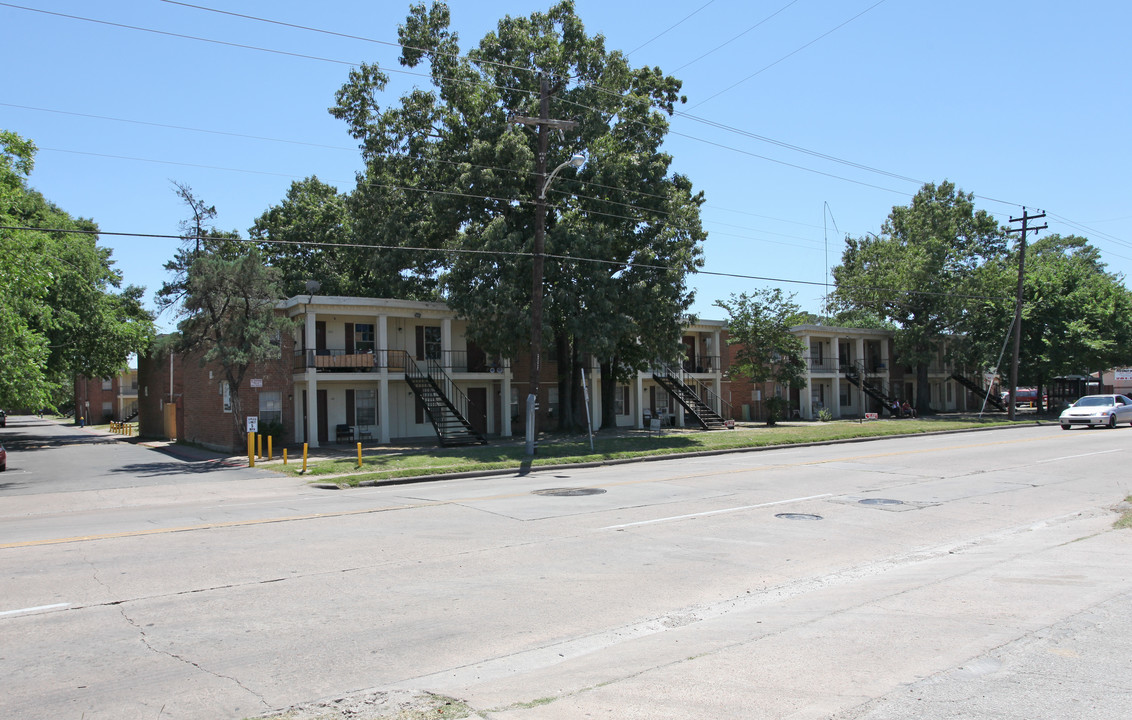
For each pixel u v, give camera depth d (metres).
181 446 35.53
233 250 43.09
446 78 31.28
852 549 9.96
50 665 5.68
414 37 31.19
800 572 8.70
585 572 8.62
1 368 21.86
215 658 5.83
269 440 24.52
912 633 5.92
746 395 47.97
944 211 55.19
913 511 12.90
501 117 30.66
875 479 17.27
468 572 8.60
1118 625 5.98
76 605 7.27
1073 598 6.86
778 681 4.93
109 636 6.36
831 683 4.86
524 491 16.02
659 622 6.80
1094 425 34.97
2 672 5.54
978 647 5.51
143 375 48.25
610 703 4.65
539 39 30.42
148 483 19.69
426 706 4.77
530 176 29.56
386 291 44.19
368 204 32.81
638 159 31.09
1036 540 10.20
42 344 30.31
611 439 28.88
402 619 6.84
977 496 14.61
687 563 9.09
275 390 31.00
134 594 7.66
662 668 5.30
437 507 13.66
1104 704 4.41
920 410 53.31
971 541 10.53
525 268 28.75
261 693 5.12
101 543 10.35
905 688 4.72
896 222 63.78
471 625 6.69
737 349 47.94
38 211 40.38
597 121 30.25
